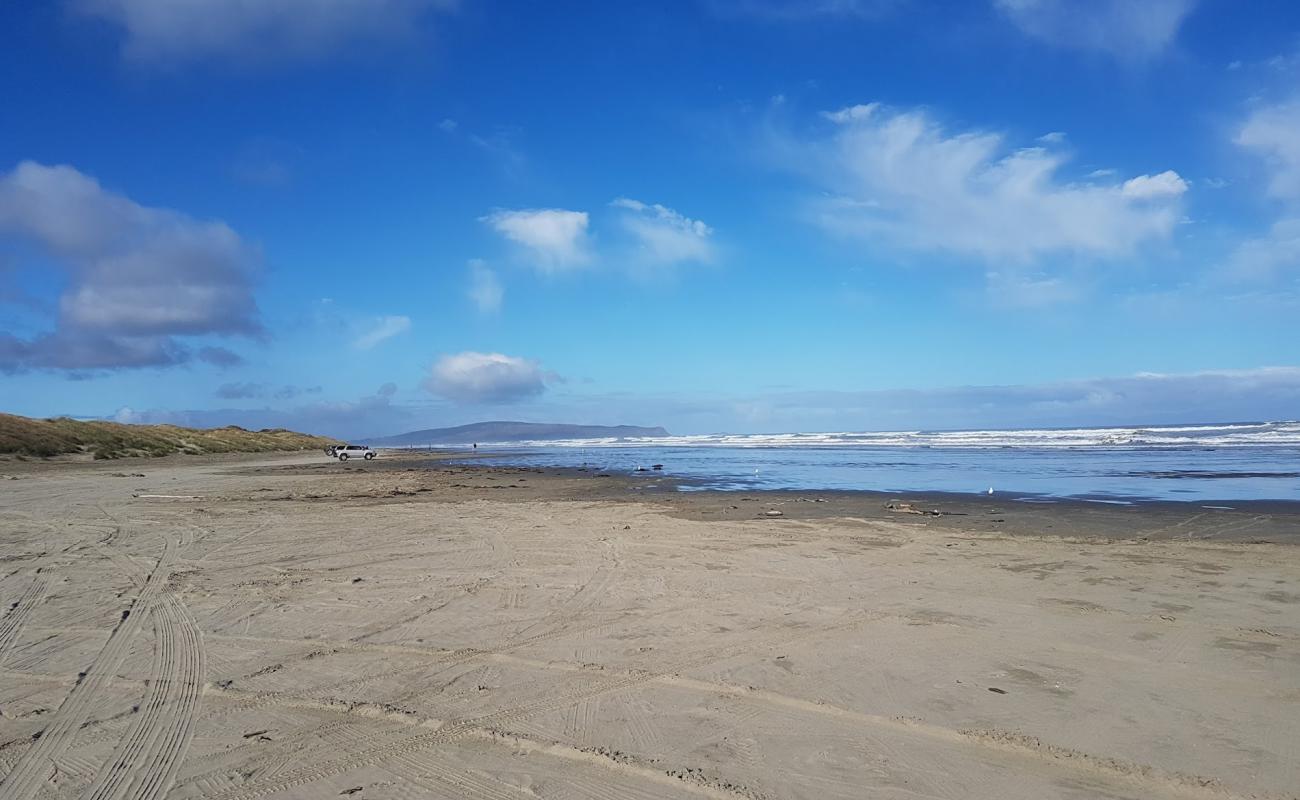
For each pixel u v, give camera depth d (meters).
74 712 5.55
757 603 8.58
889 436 93.00
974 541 12.73
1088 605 8.20
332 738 5.04
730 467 37.81
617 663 6.54
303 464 52.78
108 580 10.36
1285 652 6.49
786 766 4.55
